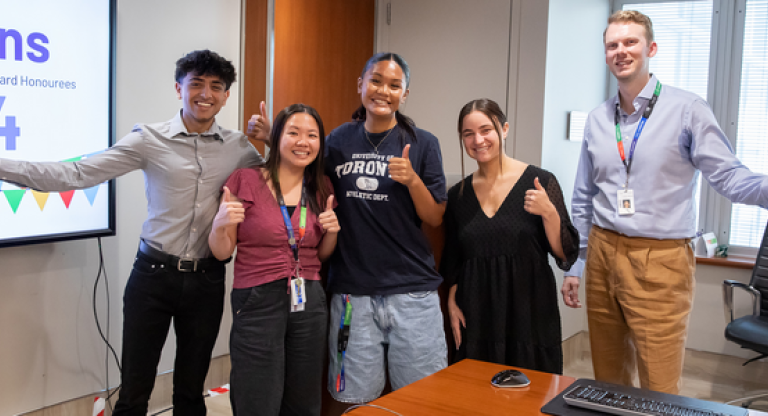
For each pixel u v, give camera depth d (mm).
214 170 2150
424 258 2162
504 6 3871
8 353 2393
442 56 4168
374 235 2094
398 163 1944
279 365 1938
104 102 2562
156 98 2896
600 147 2434
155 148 2086
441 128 4219
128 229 2820
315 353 2018
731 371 3912
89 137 2512
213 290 2186
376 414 1396
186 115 2133
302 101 3582
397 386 2152
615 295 2391
